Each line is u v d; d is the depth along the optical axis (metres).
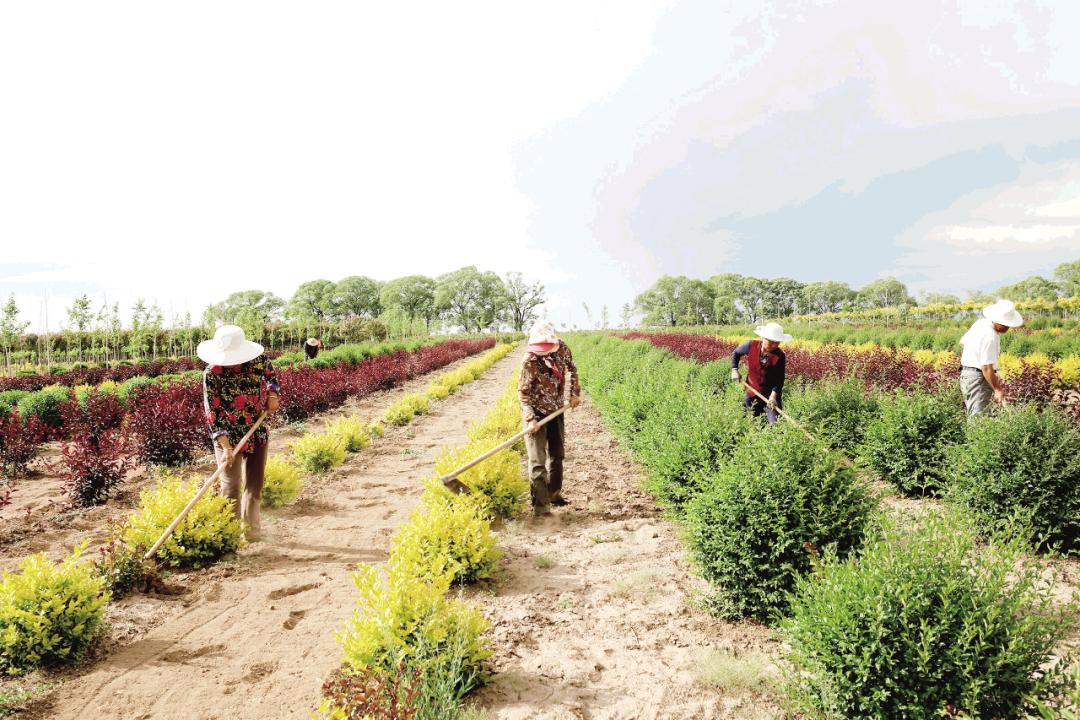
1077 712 2.33
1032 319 33.09
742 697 3.09
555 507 6.48
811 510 3.83
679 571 4.76
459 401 16.92
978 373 6.71
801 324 51.03
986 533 5.02
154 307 31.75
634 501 6.71
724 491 4.03
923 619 2.67
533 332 6.22
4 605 3.54
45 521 6.32
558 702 3.10
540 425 5.94
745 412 7.38
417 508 6.48
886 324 41.44
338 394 15.02
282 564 5.04
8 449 8.55
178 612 4.20
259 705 3.12
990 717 2.61
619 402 9.73
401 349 36.00
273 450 9.65
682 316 125.31
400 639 3.12
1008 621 2.65
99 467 6.86
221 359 5.20
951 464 5.58
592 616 4.05
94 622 3.73
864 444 6.98
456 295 119.44
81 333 32.91
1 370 26.45
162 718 3.03
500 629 3.86
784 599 3.76
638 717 2.97
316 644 3.75
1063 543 4.90
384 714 2.48
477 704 3.07
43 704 3.17
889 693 2.68
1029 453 4.93
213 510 5.16
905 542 3.07
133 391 12.55
